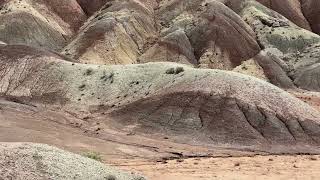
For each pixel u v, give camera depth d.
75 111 91.06
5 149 30.20
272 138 74.56
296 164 57.78
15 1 190.38
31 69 108.12
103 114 87.31
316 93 142.88
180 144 72.44
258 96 82.62
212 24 179.25
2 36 172.12
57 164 29.98
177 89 85.62
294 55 174.25
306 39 180.50
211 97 82.06
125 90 93.50
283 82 155.75
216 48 170.88
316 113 83.19
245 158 62.66
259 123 77.38
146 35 184.50
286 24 190.62
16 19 178.38
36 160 29.61
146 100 86.06
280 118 79.00
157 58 167.38
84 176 29.81
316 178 49.34
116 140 72.12
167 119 79.38
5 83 105.88
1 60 113.38
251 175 49.94
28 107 89.81
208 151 69.38
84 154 48.91
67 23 194.75
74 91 97.69
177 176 47.91
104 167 32.72
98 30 174.75
